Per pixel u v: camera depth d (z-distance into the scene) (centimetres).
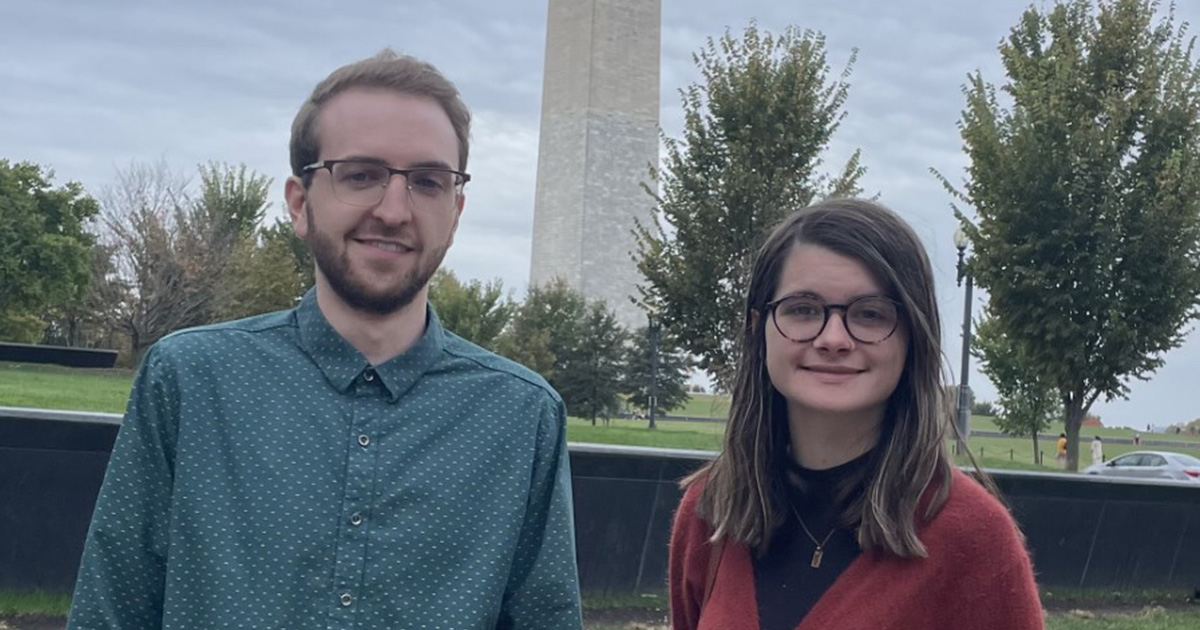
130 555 233
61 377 2528
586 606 751
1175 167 1584
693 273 1616
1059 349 1672
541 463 255
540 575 251
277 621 225
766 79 1641
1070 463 1714
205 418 236
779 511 263
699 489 287
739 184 1585
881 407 264
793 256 264
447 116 255
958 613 246
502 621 251
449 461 242
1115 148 1625
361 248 243
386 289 242
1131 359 1631
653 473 771
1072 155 1622
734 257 1602
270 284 4259
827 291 258
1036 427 3056
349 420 240
